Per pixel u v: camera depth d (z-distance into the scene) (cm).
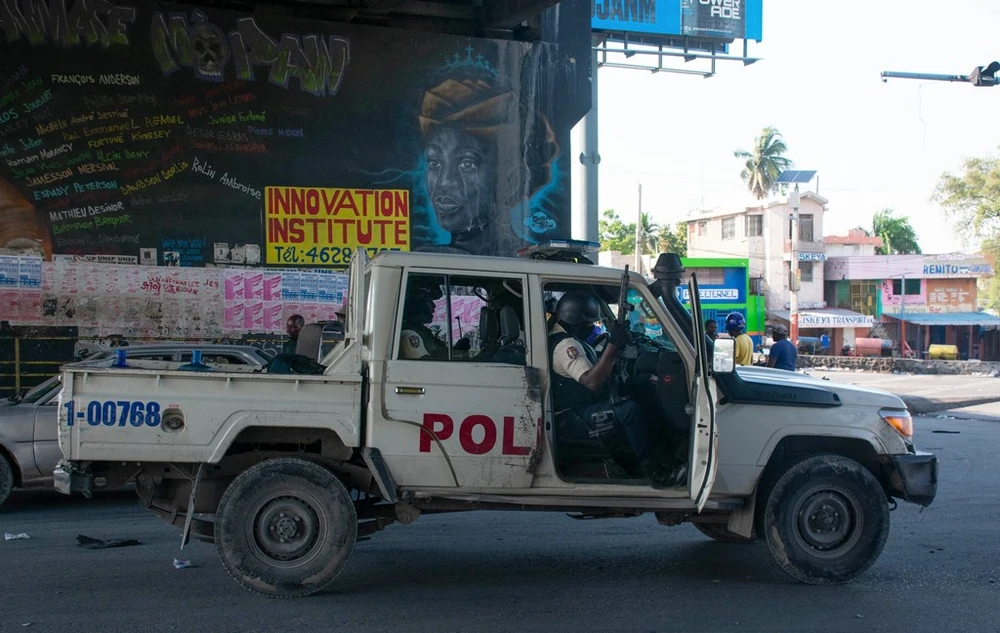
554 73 1534
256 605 518
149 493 545
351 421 524
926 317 5125
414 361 531
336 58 1433
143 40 1356
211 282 1387
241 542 521
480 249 1497
